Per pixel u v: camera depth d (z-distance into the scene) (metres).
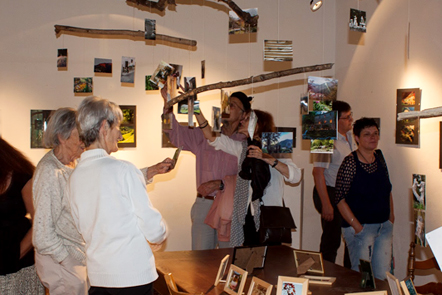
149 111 3.97
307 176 4.37
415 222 2.55
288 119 4.33
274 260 2.29
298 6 4.31
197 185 3.22
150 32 2.64
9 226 2.01
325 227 3.67
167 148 4.03
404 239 3.39
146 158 3.97
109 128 1.63
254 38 4.21
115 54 3.87
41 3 3.67
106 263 1.49
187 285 1.90
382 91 3.67
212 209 3.02
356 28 2.26
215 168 3.14
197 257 2.36
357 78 4.04
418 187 2.52
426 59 3.12
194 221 3.20
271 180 2.77
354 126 2.90
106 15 3.82
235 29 2.32
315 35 4.36
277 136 2.46
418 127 3.17
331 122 2.14
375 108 3.77
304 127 2.24
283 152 2.47
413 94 3.20
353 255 2.88
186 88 2.81
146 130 3.96
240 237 2.82
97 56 3.82
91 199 1.52
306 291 1.62
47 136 1.98
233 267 1.85
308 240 4.36
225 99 2.51
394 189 3.51
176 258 2.33
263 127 2.86
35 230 1.81
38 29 3.67
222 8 4.14
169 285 1.74
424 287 2.11
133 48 3.91
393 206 3.30
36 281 2.19
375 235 2.82
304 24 4.33
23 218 2.10
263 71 4.25
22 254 2.07
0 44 3.58
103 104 1.62
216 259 2.32
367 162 2.84
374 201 2.80
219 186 2.99
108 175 1.52
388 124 3.60
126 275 1.49
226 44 4.16
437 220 3.02
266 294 1.67
